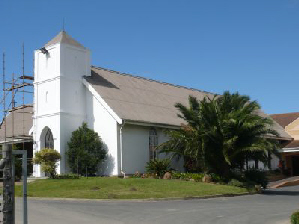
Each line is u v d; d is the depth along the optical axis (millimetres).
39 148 30797
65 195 19891
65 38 30812
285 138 43531
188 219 13992
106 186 22703
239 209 16750
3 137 36469
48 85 30609
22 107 34594
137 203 18203
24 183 7762
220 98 26641
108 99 30188
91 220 13477
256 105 25703
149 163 28953
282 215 15227
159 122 30859
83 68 31688
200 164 26453
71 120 30031
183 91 41781
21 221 13156
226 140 24625
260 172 27453
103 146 29406
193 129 25562
